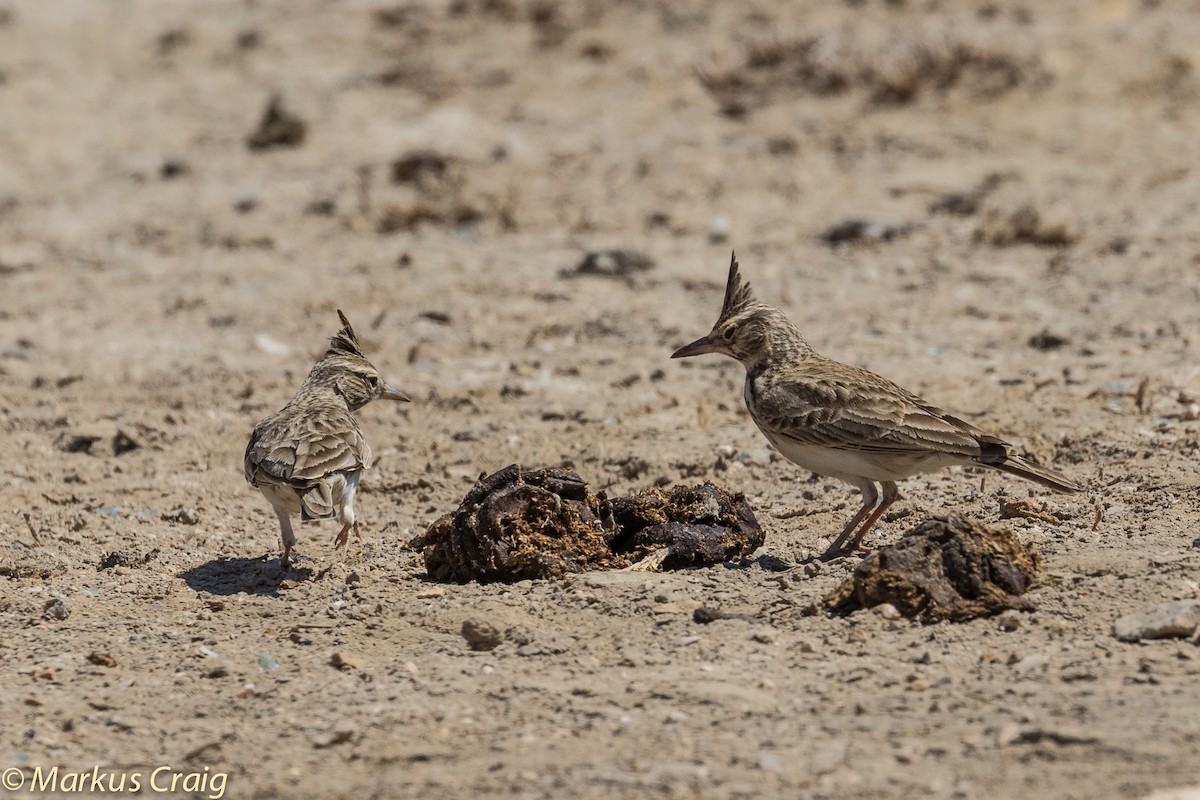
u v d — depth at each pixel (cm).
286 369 1764
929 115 2820
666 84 3153
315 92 3375
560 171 2659
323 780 784
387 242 2345
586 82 3219
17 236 2511
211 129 3188
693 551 1075
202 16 4241
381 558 1156
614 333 1850
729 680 870
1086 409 1428
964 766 743
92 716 888
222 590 1104
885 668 877
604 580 1034
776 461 1360
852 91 2977
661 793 734
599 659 923
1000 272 2005
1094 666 852
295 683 919
